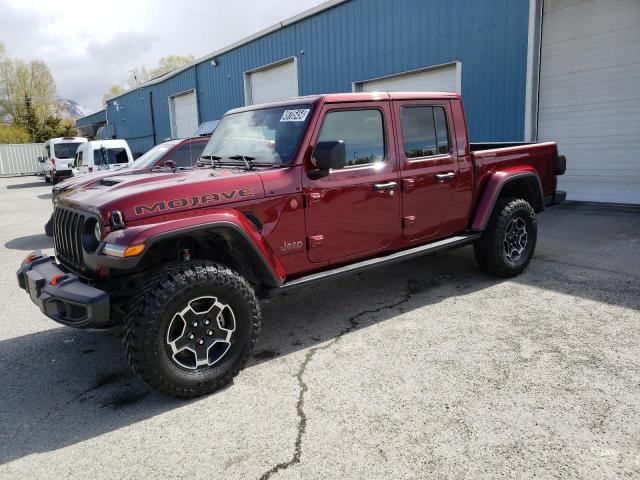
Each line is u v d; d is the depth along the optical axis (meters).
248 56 17.72
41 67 61.97
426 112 4.36
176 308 2.93
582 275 5.12
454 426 2.67
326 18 13.91
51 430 2.86
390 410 2.85
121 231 2.89
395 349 3.63
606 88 8.95
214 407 3.00
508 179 4.91
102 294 2.85
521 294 4.65
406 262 5.95
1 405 3.16
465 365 3.33
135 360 2.86
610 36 8.75
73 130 53.09
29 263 3.62
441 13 10.84
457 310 4.32
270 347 3.80
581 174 9.55
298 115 3.73
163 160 7.83
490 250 4.89
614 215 8.20
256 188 3.37
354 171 3.85
